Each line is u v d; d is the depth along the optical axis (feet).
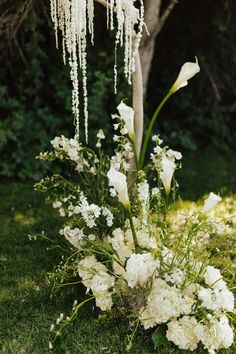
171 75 21.45
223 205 15.39
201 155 20.77
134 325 9.70
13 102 17.58
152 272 9.50
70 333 9.61
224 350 9.33
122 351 9.25
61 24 9.62
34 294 10.74
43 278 11.37
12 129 17.19
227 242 12.39
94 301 10.50
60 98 18.13
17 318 10.11
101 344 9.40
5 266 11.89
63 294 10.75
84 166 12.28
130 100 17.81
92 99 17.49
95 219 10.96
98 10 16.81
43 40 17.29
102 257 10.41
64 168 17.44
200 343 9.50
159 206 10.58
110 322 9.86
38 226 13.89
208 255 10.34
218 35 20.95
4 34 16.15
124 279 9.87
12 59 17.75
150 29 14.37
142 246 10.17
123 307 9.93
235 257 12.17
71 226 11.53
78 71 17.60
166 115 21.70
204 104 22.47
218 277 9.44
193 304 9.10
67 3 9.29
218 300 8.97
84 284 10.29
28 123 17.58
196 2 19.44
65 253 12.28
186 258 9.66
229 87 22.88
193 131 21.85
